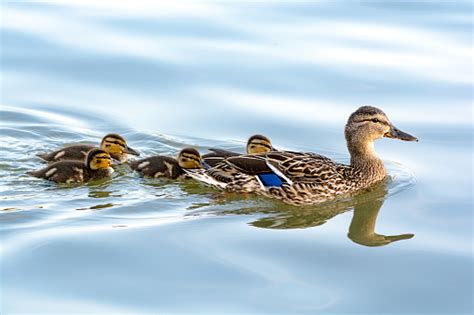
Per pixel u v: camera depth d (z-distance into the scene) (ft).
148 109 59.72
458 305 36.11
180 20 72.02
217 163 50.72
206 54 66.23
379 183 50.72
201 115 58.95
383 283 37.83
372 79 62.75
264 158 48.85
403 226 44.52
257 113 58.80
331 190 48.62
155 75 63.36
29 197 47.34
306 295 36.47
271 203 47.80
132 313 34.73
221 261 39.29
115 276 37.68
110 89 61.98
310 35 69.67
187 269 38.42
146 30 69.82
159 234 42.11
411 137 50.72
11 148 54.85
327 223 44.93
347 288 37.32
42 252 39.70
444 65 64.85
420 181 50.80
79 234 41.86
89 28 69.87
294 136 56.34
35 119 58.39
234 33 69.72
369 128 50.29
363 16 73.82
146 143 56.18
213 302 35.70
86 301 35.55
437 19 73.26
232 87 61.87
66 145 55.88
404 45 68.08
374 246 41.78
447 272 38.99
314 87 61.93
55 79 63.10
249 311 35.06
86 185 49.88
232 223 44.14
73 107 59.88
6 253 39.52
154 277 37.63
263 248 40.93
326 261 39.86
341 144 55.77
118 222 43.80
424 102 60.03
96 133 57.16
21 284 36.86
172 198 47.96
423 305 36.09
